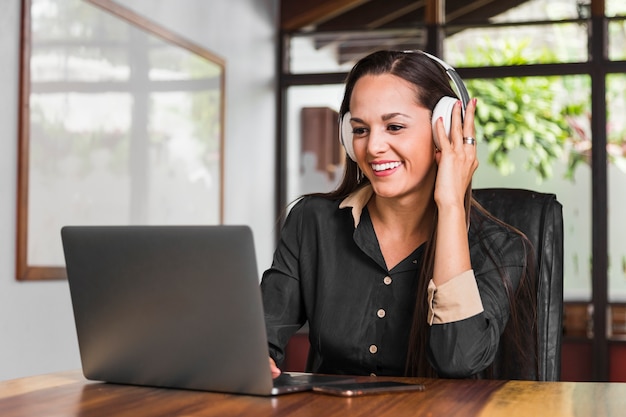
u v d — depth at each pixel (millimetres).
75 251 1656
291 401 1435
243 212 6133
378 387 1507
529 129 6203
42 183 3893
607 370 6027
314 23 6742
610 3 6148
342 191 2094
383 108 1866
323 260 2027
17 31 3746
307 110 6738
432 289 1716
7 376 3738
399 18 6574
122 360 1635
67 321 4141
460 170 1811
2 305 3703
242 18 6109
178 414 1346
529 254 2027
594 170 6086
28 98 3787
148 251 1544
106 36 4375
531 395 1483
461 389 1544
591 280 6066
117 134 4492
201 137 5445
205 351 1518
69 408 1407
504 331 1958
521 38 6293
